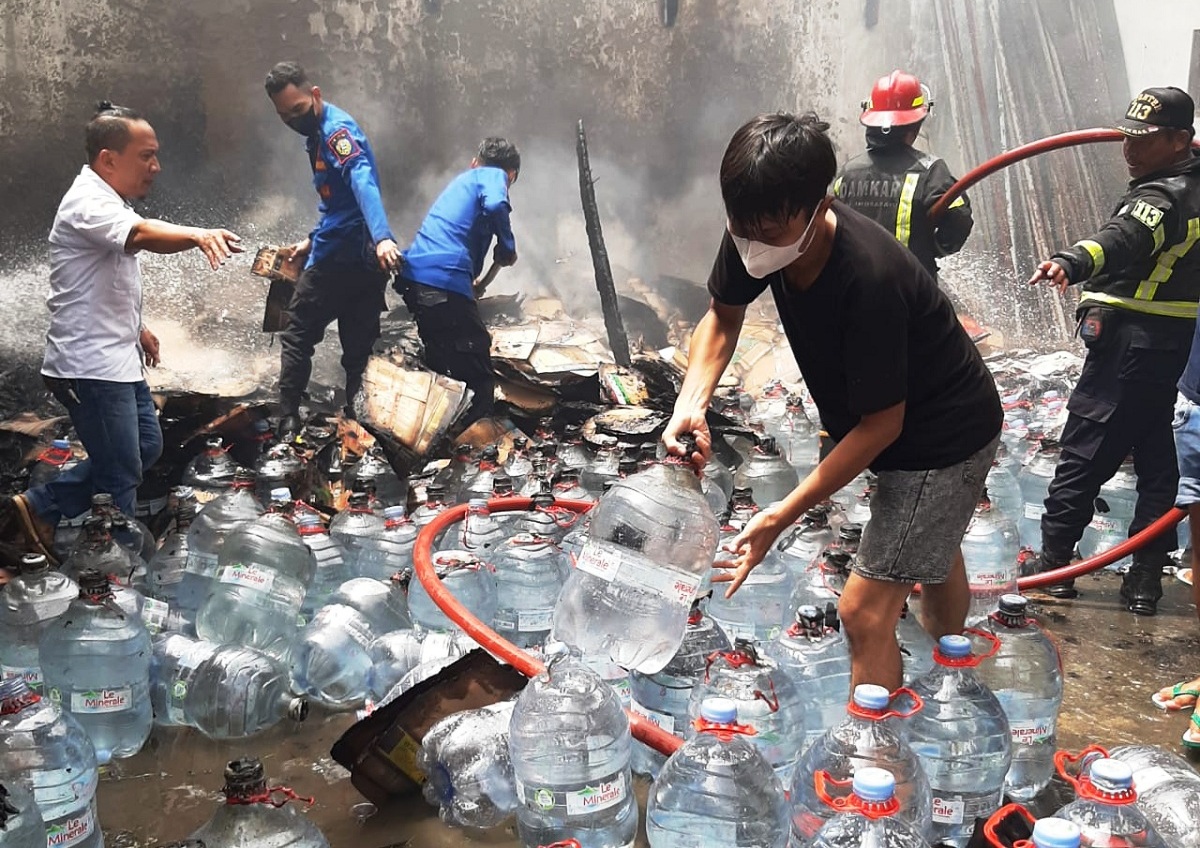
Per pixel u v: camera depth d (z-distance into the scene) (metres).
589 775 2.29
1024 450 5.32
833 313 2.30
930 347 2.42
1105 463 4.12
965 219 4.86
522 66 9.26
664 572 2.33
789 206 2.08
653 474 2.51
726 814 2.17
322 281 5.84
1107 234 3.76
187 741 3.02
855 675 2.61
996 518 3.77
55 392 3.94
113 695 2.85
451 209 5.81
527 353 6.07
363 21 8.62
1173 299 3.92
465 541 3.55
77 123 7.79
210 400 5.13
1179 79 10.20
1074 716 3.24
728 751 2.21
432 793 2.62
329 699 3.22
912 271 2.36
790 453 5.39
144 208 8.02
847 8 10.24
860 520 4.23
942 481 2.50
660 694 2.75
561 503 3.56
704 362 2.66
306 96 5.63
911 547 2.51
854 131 10.48
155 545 4.24
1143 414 4.03
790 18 10.09
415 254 5.72
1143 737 3.12
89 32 7.75
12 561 3.90
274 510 3.52
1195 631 3.92
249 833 2.10
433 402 5.16
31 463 4.99
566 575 3.45
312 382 6.78
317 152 5.71
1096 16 10.28
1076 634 3.89
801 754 2.35
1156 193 3.80
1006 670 2.70
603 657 2.54
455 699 2.65
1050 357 7.67
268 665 3.08
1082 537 4.77
